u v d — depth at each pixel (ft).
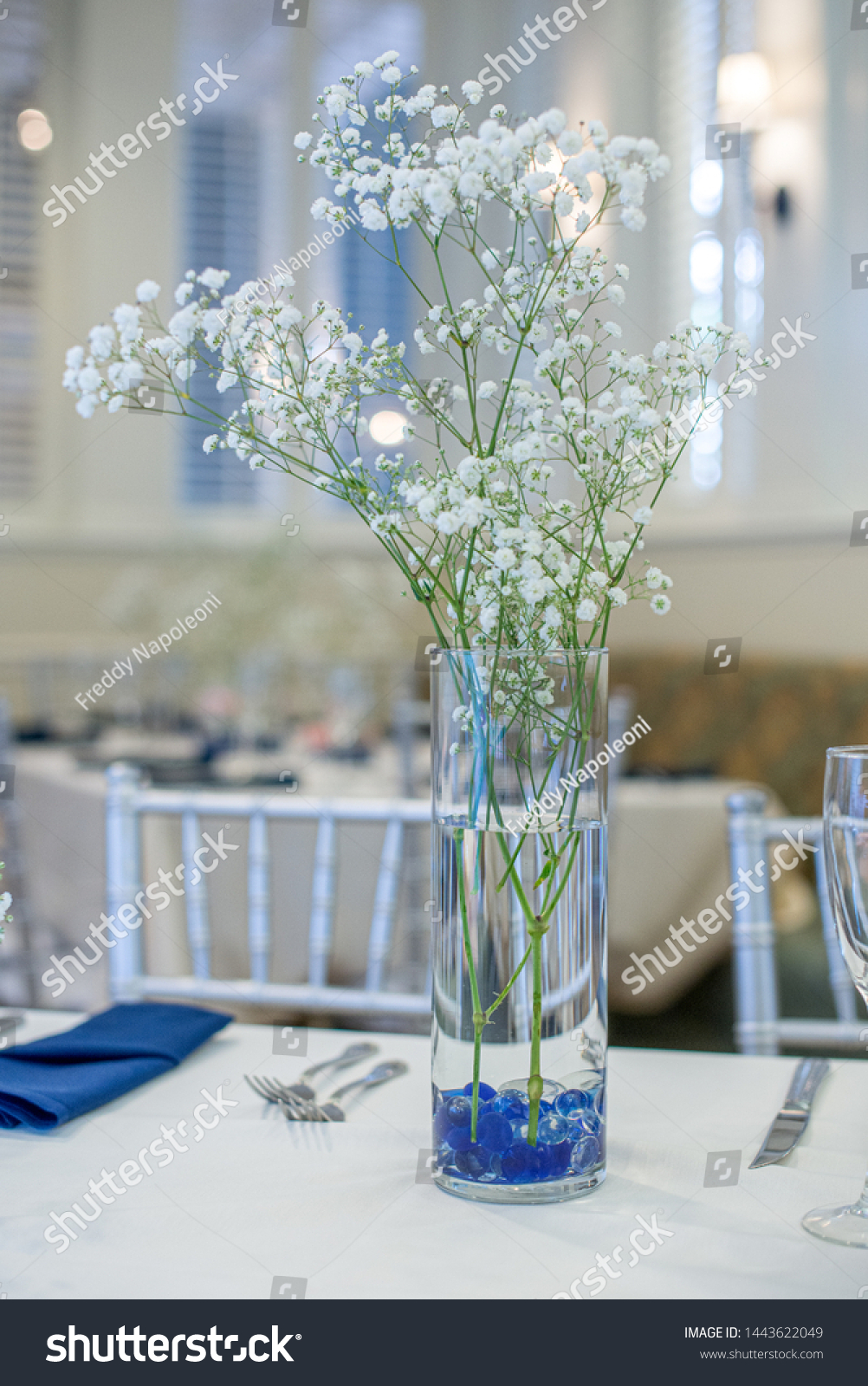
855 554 11.75
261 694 15.15
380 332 2.36
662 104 14.16
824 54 12.19
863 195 11.85
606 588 2.32
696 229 13.71
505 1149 2.31
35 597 16.33
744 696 11.94
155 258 16.99
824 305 12.32
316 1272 2.05
